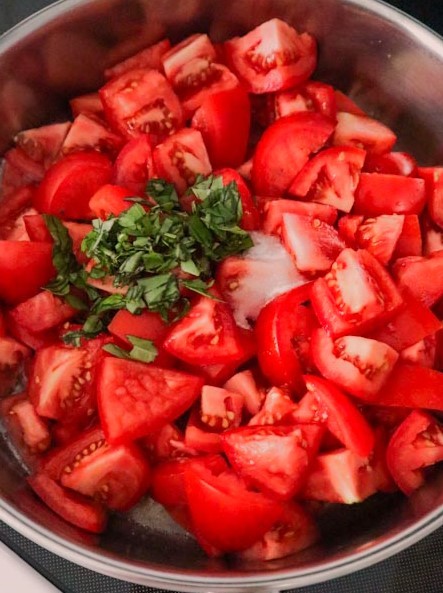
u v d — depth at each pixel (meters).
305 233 0.36
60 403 0.34
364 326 0.34
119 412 0.32
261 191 0.38
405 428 0.33
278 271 0.36
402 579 0.34
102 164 0.37
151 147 0.36
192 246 0.35
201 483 0.31
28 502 0.31
